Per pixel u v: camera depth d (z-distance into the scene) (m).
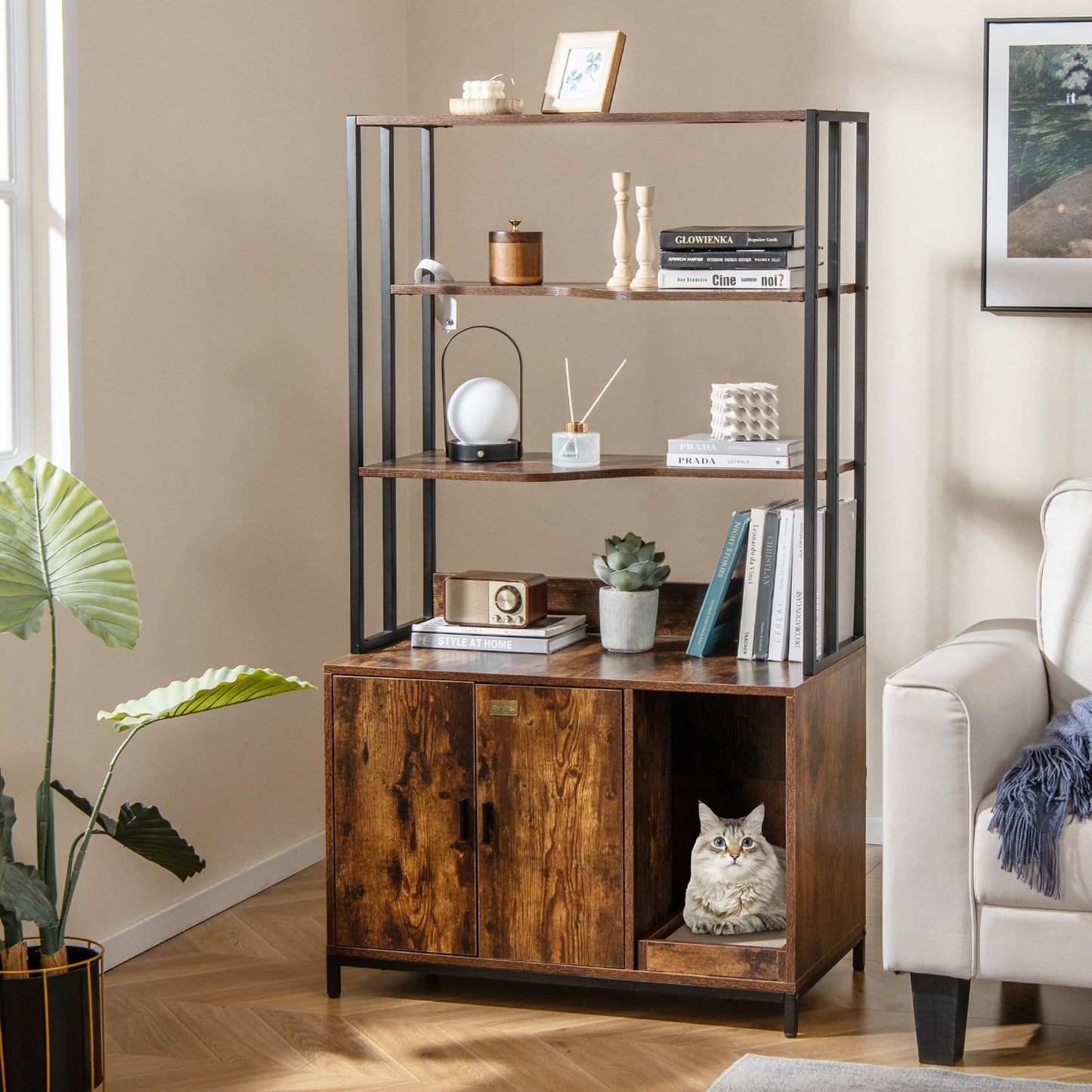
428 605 3.60
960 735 2.68
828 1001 3.08
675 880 3.38
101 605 2.59
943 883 2.70
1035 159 3.69
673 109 3.94
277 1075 2.75
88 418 3.09
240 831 3.67
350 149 3.14
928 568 3.88
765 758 3.33
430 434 3.57
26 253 3.01
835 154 3.04
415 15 4.14
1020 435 3.79
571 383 4.07
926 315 3.82
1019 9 3.70
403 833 3.04
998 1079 2.67
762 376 3.95
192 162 3.37
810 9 3.83
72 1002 2.59
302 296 3.79
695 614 3.38
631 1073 2.75
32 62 2.99
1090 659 3.07
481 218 4.10
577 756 2.93
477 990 3.16
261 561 3.67
